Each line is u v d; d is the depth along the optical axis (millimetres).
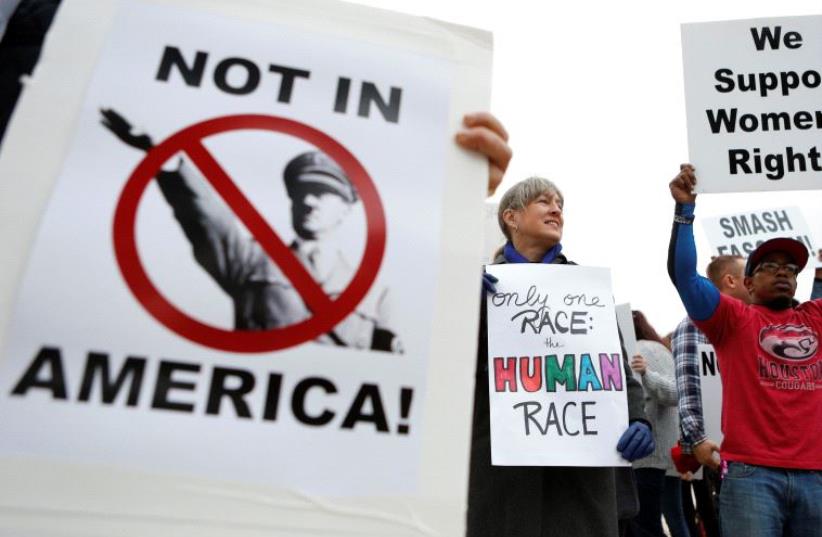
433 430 889
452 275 956
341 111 996
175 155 905
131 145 901
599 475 1669
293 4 1034
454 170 1012
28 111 886
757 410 2115
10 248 828
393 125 1010
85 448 790
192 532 792
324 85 1003
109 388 811
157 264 855
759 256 2328
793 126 2180
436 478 874
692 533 4098
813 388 2104
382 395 885
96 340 819
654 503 3342
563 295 1768
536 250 2029
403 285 931
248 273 877
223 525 801
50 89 903
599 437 1613
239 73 975
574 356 1692
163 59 955
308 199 930
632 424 1676
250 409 840
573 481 1655
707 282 2264
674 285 2270
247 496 815
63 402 797
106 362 817
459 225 983
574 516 1615
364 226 941
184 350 837
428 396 898
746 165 2168
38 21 984
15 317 808
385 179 976
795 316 2225
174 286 853
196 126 928
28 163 864
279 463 833
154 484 797
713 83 2242
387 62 1043
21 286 817
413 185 984
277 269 889
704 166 2188
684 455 2760
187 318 847
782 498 2035
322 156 958
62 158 876
